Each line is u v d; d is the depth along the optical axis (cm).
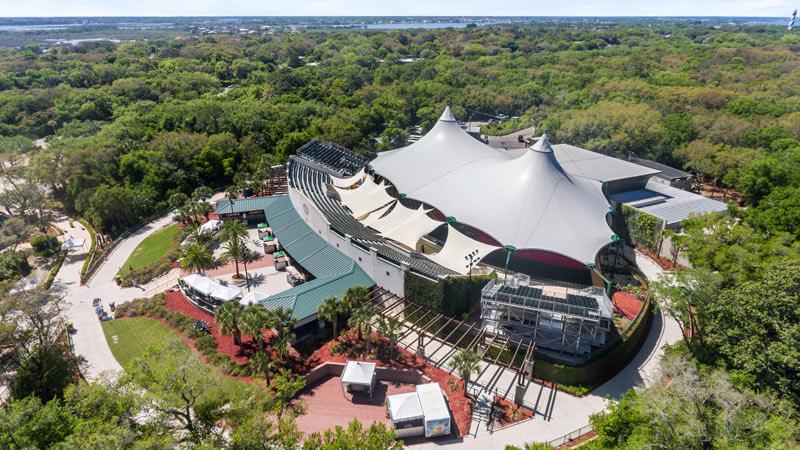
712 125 12169
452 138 8950
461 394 4778
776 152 10494
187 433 4100
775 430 3384
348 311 5859
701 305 4891
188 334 5700
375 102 16462
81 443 3503
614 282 6625
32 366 4753
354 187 9312
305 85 18675
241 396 4003
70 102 15775
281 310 5003
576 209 6700
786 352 3897
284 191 10488
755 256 5575
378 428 3659
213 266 7462
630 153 12081
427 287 5681
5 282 6631
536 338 5225
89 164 10238
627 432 3878
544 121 14688
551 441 4219
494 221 6750
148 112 14812
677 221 7550
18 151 11706
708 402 3912
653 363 5322
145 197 9650
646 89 15875
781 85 15800
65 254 8131
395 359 5269
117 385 3978
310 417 4534
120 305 6419
